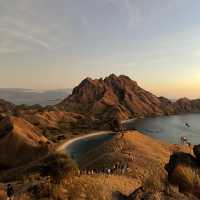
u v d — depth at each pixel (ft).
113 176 80.94
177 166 53.78
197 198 47.34
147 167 129.39
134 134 276.62
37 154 338.34
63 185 50.44
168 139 493.77
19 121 425.28
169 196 44.50
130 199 43.86
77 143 465.47
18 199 48.08
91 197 45.14
